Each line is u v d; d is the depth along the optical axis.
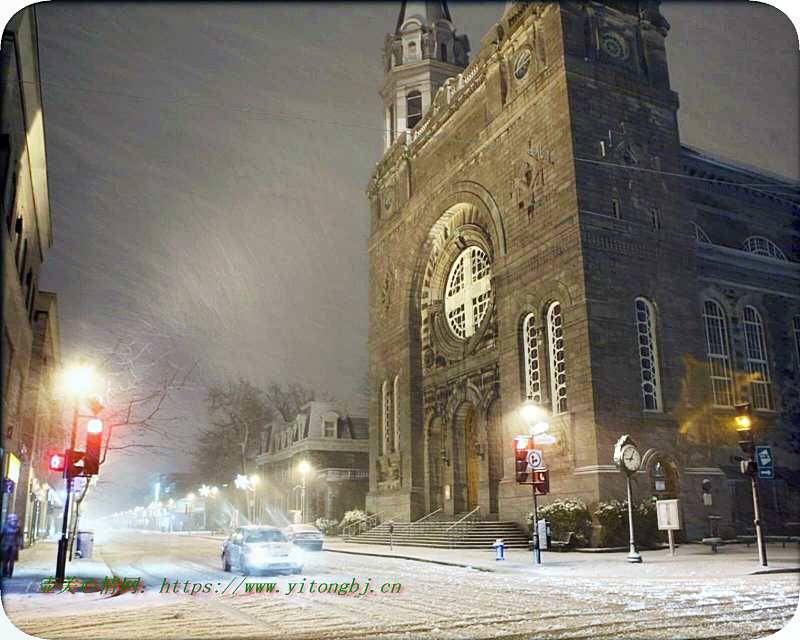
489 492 36.72
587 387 29.12
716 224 38.56
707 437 31.12
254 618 12.06
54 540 51.81
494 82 38.09
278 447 72.94
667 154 34.03
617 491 28.12
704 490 29.91
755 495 20.38
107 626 11.24
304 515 56.03
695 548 27.12
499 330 35.69
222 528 79.19
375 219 53.34
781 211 41.34
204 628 11.02
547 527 26.78
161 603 14.24
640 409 29.73
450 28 56.56
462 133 41.94
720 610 12.07
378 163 53.16
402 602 13.97
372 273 52.78
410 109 55.25
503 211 36.38
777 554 24.44
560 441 30.34
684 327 32.09
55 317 36.28
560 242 31.62
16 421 26.83
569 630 10.38
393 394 48.16
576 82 32.44
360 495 60.94
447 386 42.25
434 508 42.69
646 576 18.00
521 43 36.28
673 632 10.09
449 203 42.06
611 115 32.97
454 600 14.13
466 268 43.00
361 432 66.31
